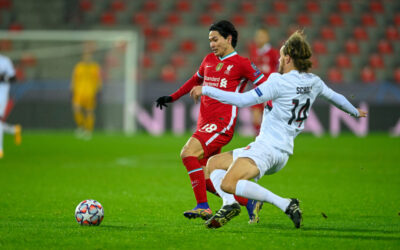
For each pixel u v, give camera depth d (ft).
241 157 61.72
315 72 307.58
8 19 325.83
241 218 73.61
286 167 137.69
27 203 85.35
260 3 345.72
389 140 223.92
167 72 301.84
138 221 70.69
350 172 127.65
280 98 61.16
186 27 322.75
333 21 337.93
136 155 167.22
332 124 257.96
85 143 207.41
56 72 284.00
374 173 125.80
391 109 258.78
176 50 317.01
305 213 77.71
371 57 315.17
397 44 323.98
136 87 270.05
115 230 62.95
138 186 105.60
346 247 54.75
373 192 98.37
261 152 61.31
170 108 263.29
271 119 62.34
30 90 266.77
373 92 259.80
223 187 61.00
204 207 70.33
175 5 343.67
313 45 319.88
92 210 65.87
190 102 261.65
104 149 185.16
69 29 297.12
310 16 338.75
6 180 112.16
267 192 60.80
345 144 206.18
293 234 61.05
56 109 267.39
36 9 328.70
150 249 53.78
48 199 89.35
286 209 60.39
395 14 343.05
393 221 71.00
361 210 80.12
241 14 339.36
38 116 266.77
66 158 157.38
